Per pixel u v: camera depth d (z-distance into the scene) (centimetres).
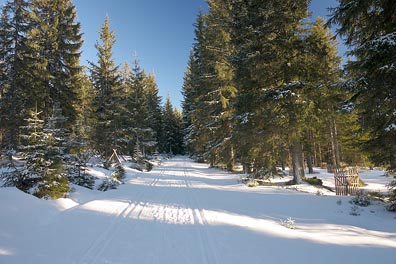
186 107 5388
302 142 1800
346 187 1384
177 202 1092
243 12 1523
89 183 1485
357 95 884
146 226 733
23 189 992
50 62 2139
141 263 494
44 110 2039
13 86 1948
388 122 863
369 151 968
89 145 2695
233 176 2184
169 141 7100
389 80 795
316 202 1055
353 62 864
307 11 1431
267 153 1595
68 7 2347
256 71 1463
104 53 2909
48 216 806
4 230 626
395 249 558
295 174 1606
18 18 2016
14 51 1988
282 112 1390
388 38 728
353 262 494
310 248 568
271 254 534
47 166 1034
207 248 567
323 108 1380
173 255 530
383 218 829
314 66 1434
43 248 561
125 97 3369
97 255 530
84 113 2788
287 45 1398
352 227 741
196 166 3616
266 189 1438
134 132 3528
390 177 2316
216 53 2347
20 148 1027
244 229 707
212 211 923
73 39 2312
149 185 1666
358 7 791
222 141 2466
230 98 2388
